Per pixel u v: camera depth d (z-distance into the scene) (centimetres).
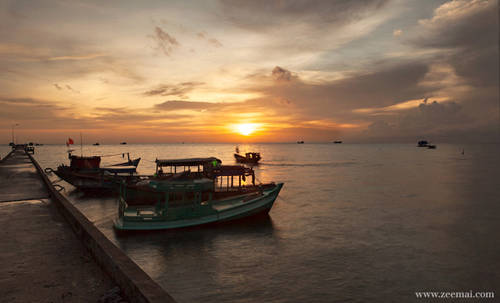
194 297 1217
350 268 1506
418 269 1497
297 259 1619
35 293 688
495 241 1908
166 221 2023
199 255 1659
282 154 17162
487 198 3425
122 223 1970
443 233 2086
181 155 14962
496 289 1305
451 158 12700
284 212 2741
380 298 1230
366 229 2191
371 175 5997
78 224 1166
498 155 15512
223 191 2638
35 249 1011
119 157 13638
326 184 4688
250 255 1670
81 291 701
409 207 2967
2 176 3472
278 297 1226
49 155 13638
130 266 712
